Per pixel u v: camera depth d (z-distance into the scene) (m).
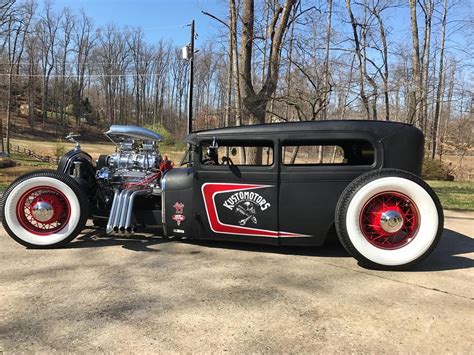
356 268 4.05
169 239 5.01
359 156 4.50
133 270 3.92
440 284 3.64
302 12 11.15
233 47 11.32
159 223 4.73
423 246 3.90
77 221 4.55
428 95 17.75
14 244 4.73
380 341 2.64
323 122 4.27
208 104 37.50
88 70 75.94
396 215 3.90
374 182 3.91
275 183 4.25
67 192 4.53
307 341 2.64
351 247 3.95
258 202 4.30
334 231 4.44
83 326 2.79
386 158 4.14
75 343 2.58
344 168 4.16
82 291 3.39
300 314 3.02
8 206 4.47
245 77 9.59
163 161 4.96
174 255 4.40
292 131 4.23
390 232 3.93
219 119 20.19
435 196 3.91
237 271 3.93
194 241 4.93
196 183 4.48
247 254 4.46
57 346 2.54
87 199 4.66
